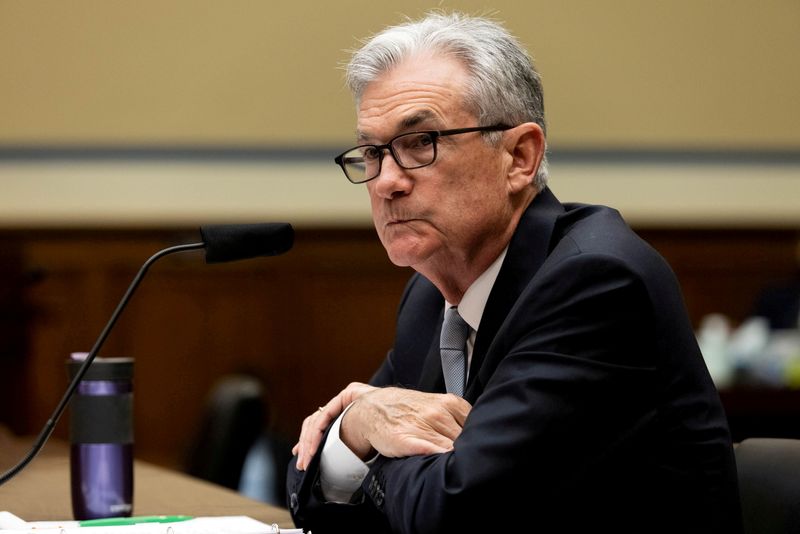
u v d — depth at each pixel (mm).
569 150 13430
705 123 13531
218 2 13117
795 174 13758
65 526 3988
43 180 13094
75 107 13008
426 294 4676
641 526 3543
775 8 13461
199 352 15352
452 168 3828
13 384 12797
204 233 3846
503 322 3848
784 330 12680
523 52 4039
